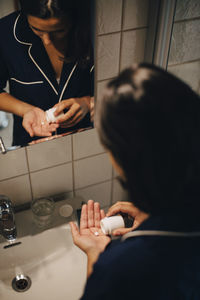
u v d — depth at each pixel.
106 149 0.51
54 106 1.00
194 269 0.50
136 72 0.47
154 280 0.50
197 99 0.46
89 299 0.54
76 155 1.18
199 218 0.50
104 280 0.53
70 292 1.06
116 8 0.90
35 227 1.16
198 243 0.49
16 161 1.08
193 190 0.48
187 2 0.95
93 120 1.10
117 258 0.53
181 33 1.02
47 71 0.92
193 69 1.15
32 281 1.09
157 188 0.47
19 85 0.91
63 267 1.11
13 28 0.81
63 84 0.97
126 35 0.97
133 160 0.47
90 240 0.90
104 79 1.03
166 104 0.44
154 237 0.52
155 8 0.91
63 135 1.08
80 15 0.86
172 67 1.10
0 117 0.94
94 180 1.31
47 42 0.87
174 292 0.50
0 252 1.10
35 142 1.05
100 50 0.96
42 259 1.13
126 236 0.56
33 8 0.80
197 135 0.44
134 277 0.50
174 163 0.45
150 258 0.50
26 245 1.13
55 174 1.20
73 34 0.88
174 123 0.43
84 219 0.98
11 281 1.08
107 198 1.42
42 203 1.18
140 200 0.52
